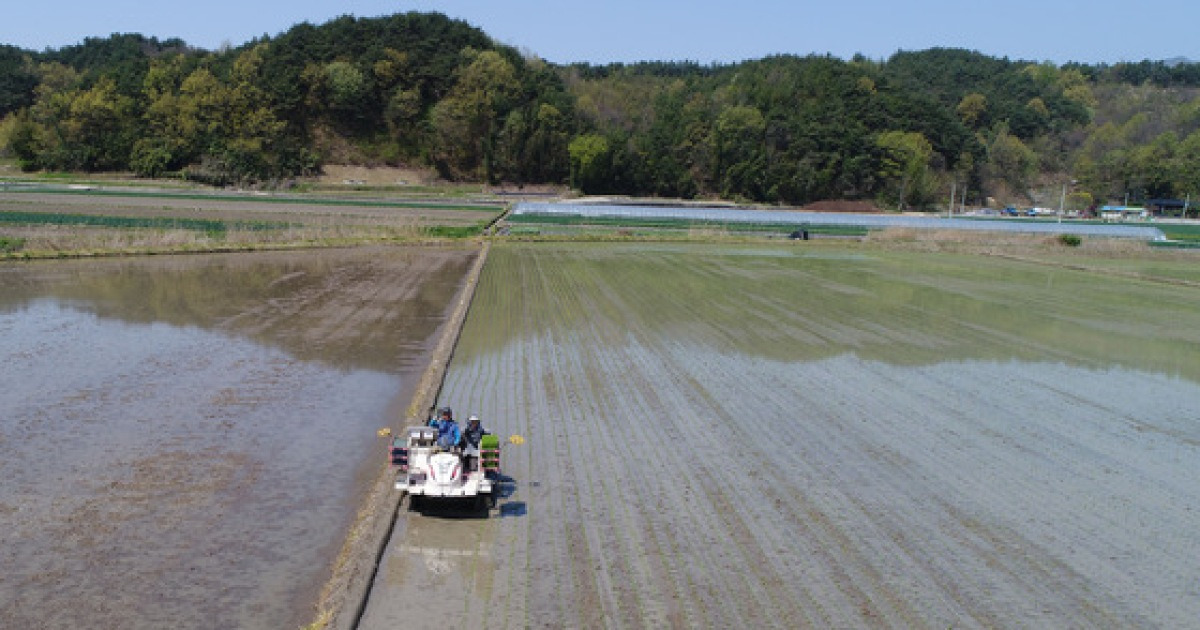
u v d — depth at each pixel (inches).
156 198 2856.8
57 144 4047.7
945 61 7308.1
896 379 808.9
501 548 418.3
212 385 716.0
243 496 479.8
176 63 4507.9
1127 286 1616.6
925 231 2539.4
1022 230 2723.9
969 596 382.6
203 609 355.6
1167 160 5098.4
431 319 1069.1
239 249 1713.8
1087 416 701.3
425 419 621.0
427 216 2596.0
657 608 360.8
